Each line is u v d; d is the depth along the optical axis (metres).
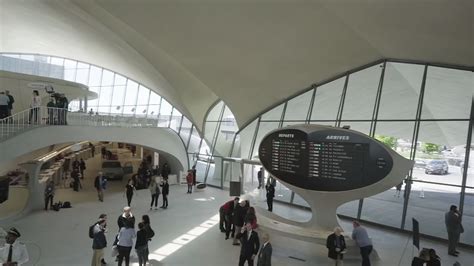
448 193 13.13
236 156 23.42
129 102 32.12
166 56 17.83
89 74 34.38
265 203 18.92
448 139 13.46
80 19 16.20
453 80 13.73
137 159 31.89
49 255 10.44
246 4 12.30
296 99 19.97
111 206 17.33
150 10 13.36
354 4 11.12
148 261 9.99
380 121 15.72
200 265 9.81
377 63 16.08
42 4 15.58
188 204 18.08
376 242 12.43
